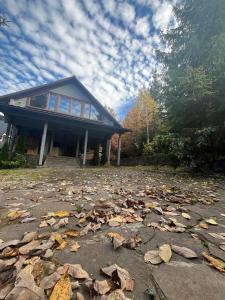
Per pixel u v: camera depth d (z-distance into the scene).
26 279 0.85
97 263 1.05
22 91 12.03
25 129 13.84
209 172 6.53
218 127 5.93
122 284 0.87
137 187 3.71
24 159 10.48
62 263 1.03
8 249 1.14
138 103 21.80
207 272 1.00
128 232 1.47
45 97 12.83
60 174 6.23
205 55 6.97
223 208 2.38
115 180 4.88
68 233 1.40
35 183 4.14
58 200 2.45
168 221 1.74
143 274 0.97
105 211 1.93
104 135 15.56
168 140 7.29
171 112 7.68
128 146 21.44
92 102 14.34
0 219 1.74
